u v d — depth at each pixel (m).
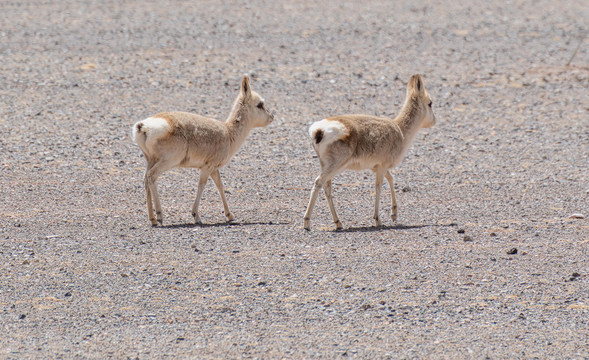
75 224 36.41
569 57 84.75
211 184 46.06
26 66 74.00
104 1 107.06
